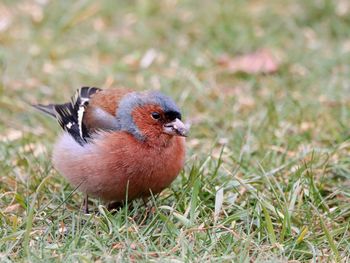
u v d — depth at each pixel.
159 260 8.29
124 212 9.59
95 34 16.73
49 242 8.98
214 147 12.07
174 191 10.02
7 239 8.70
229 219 9.32
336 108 13.53
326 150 11.60
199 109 13.80
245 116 13.27
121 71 15.32
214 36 16.55
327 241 9.09
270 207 9.45
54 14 17.20
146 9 17.44
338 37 16.66
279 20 17.02
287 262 8.58
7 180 10.77
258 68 15.27
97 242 8.61
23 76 14.91
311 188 10.09
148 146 9.34
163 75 15.08
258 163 10.15
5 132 12.82
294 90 14.47
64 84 14.77
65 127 10.12
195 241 8.81
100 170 9.34
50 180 10.71
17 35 16.50
